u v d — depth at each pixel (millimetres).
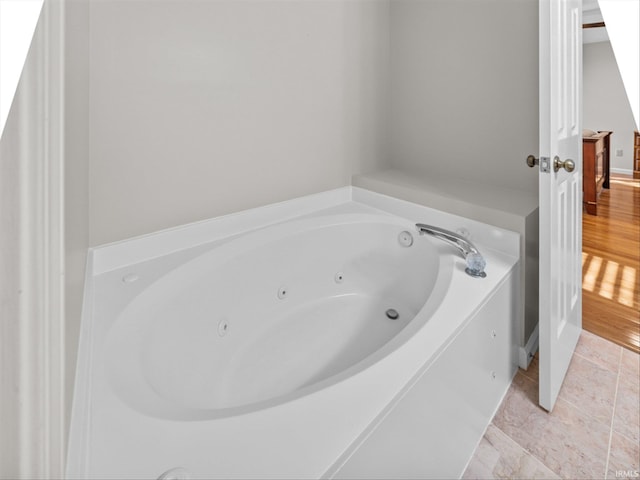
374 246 1941
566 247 1458
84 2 1091
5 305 323
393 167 2490
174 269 1374
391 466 821
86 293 1181
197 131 1574
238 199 1764
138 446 651
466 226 1681
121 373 844
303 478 625
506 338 1439
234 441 683
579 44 1462
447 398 1027
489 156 2002
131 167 1414
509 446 1271
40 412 358
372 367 880
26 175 332
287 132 1897
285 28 1800
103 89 1305
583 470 1183
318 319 1760
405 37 2268
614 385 1519
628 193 4801
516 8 1798
